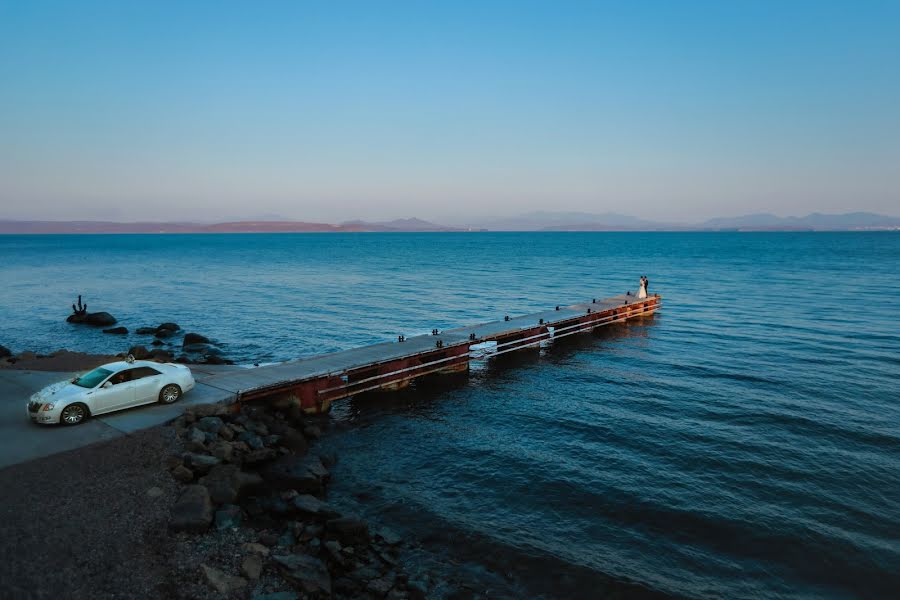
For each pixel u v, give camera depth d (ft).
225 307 186.91
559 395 85.20
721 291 211.00
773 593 37.83
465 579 38.96
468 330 111.34
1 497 41.09
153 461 48.62
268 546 40.57
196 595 33.19
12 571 32.94
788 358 105.09
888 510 48.47
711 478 55.16
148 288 248.52
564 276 281.13
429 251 579.48
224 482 46.88
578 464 58.90
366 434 68.95
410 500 50.90
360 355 88.33
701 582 38.93
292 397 73.26
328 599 35.27
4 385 71.97
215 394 65.98
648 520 47.24
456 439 66.90
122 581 33.42
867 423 69.77
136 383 59.47
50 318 171.53
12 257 513.45
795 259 397.19
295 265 383.24
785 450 61.82
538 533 45.21
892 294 193.67
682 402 80.07
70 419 54.80
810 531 45.14
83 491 42.88
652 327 141.18
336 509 48.91
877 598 37.27
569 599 37.09
